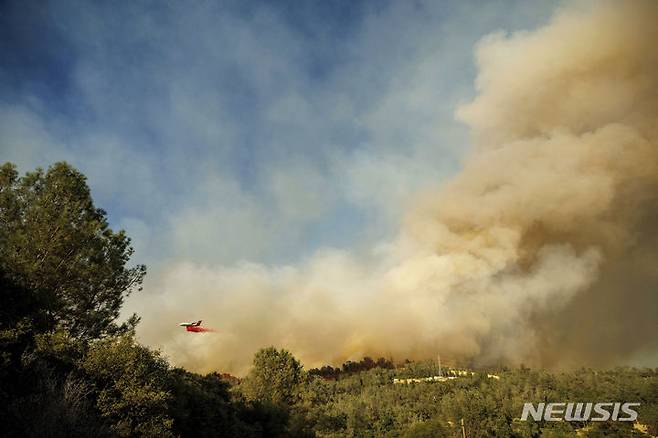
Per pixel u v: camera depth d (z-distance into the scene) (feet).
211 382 210.79
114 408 64.28
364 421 393.50
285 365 239.09
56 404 51.90
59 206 80.79
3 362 52.90
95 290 83.92
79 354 69.51
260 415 187.52
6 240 72.54
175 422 100.37
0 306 63.16
